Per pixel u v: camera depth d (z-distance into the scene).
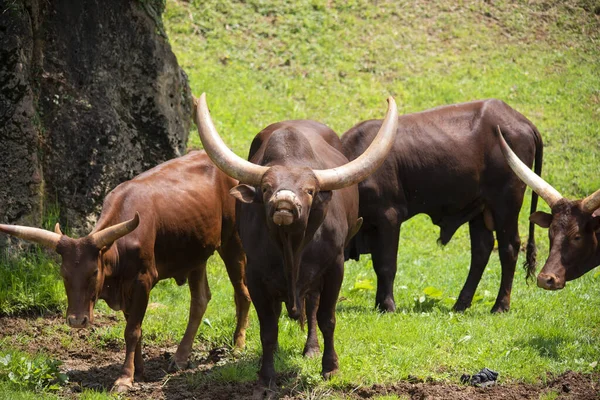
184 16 33.41
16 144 17.77
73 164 18.75
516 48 33.50
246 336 15.23
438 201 17.72
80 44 19.11
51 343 15.14
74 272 12.04
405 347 13.60
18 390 12.49
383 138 11.90
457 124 17.81
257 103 29.19
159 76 20.19
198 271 14.59
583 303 16.75
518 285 19.09
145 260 13.08
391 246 17.17
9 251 17.38
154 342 15.43
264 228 11.73
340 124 28.31
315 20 33.88
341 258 12.45
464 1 36.09
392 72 31.55
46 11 18.83
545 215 14.74
